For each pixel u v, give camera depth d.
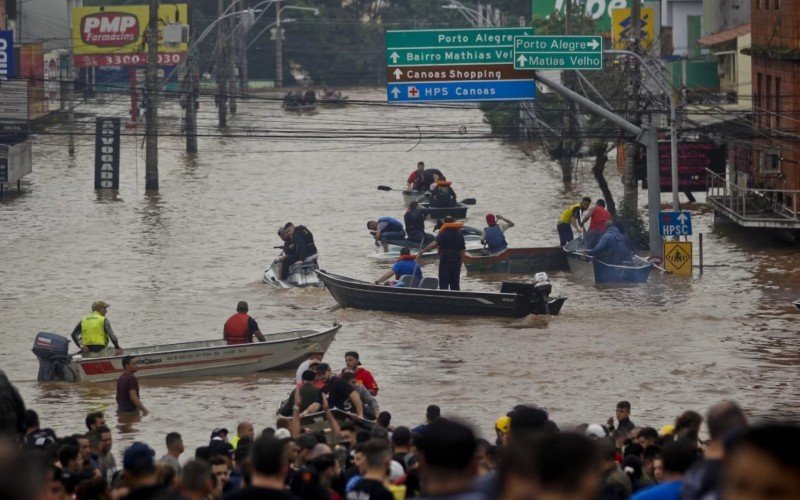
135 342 68.12
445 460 14.44
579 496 11.54
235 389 57.25
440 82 90.12
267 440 17.16
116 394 54.47
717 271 90.75
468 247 100.12
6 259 97.06
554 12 169.12
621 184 144.50
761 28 115.75
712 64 168.50
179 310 77.38
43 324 73.31
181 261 96.31
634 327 70.62
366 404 45.34
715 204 109.31
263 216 122.19
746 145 105.62
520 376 58.81
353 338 69.00
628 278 86.12
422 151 183.88
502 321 73.25
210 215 122.75
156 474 20.22
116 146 142.50
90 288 85.25
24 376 60.38
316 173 159.62
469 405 53.09
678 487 17.64
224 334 61.72
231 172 160.50
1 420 30.08
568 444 11.70
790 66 105.44
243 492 16.69
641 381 57.44
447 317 74.81
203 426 50.31
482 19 188.88
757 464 10.48
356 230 113.38
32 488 10.52
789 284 84.62
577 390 55.81
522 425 21.62
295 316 75.56
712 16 180.25
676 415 50.84
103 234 110.38
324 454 26.38
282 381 59.06
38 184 148.25
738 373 58.91
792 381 57.16
